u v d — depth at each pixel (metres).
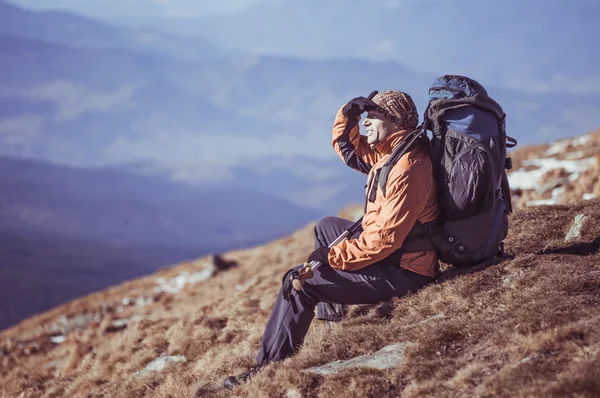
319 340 5.39
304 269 5.23
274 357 5.38
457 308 5.23
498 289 5.30
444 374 4.26
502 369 4.00
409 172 5.02
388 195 5.04
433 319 5.22
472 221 5.11
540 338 4.17
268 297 10.02
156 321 10.88
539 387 3.64
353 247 5.16
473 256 5.25
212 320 9.17
